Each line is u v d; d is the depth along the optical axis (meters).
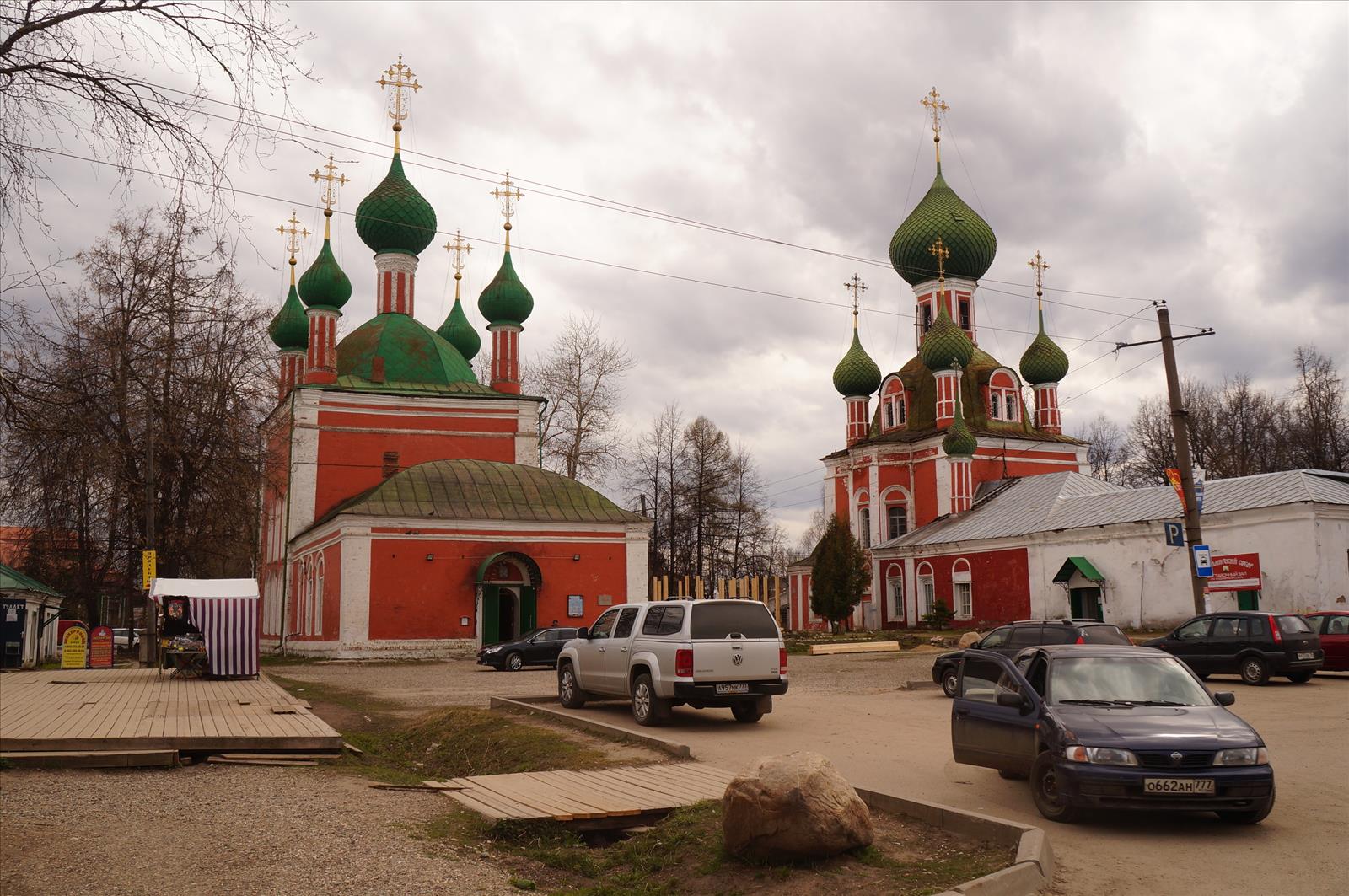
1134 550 39.94
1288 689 22.44
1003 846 8.82
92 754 13.48
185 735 14.71
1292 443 58.16
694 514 64.12
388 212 51.00
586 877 9.18
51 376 11.12
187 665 28.31
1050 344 62.88
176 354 32.00
